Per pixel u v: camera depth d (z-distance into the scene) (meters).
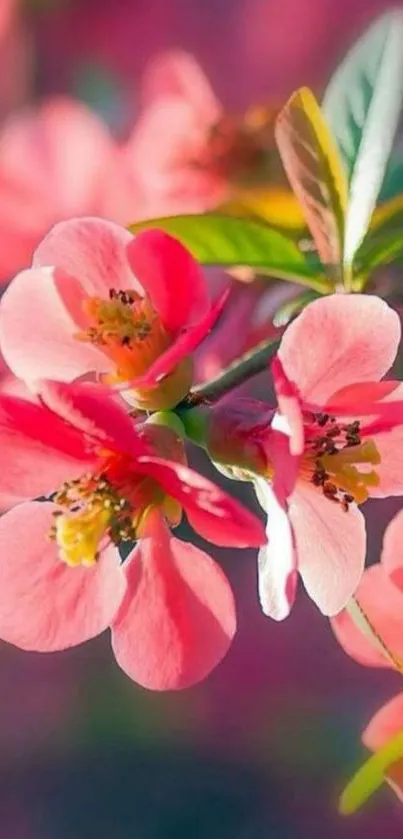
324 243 0.44
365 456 0.40
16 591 0.40
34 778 0.84
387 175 0.47
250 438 0.39
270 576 0.38
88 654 0.85
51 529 0.40
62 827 0.84
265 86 0.77
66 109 0.54
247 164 0.51
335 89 0.45
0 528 0.40
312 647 0.80
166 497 0.40
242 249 0.44
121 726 0.84
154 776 0.83
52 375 0.40
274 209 0.47
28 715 0.85
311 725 0.81
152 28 0.79
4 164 0.54
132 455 0.38
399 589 0.42
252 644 0.80
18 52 0.78
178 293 0.40
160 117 0.52
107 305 0.40
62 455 0.39
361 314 0.39
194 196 0.51
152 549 0.40
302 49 0.77
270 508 0.38
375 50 0.45
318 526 0.40
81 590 0.40
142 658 0.40
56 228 0.40
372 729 0.43
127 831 0.83
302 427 0.38
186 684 0.40
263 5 0.78
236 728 0.82
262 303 0.48
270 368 0.40
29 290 0.40
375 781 0.41
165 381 0.40
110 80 0.78
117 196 0.53
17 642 0.40
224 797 0.82
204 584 0.40
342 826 0.78
